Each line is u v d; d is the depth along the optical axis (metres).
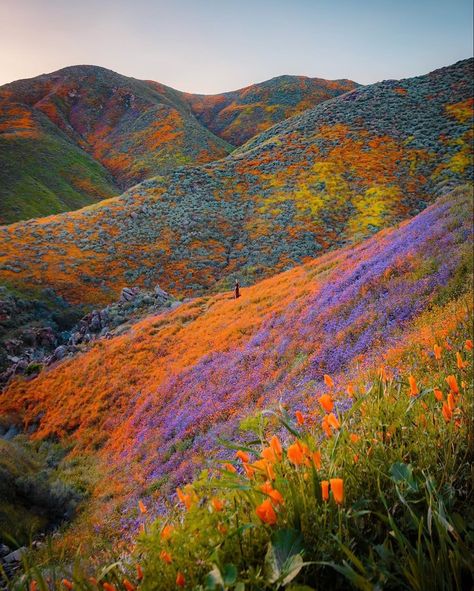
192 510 1.63
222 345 22.88
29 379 33.34
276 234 66.88
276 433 7.96
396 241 22.03
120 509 13.05
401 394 2.57
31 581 1.30
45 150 150.25
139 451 17.30
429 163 79.38
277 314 22.91
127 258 62.12
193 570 1.44
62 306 52.56
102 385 26.25
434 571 1.26
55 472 19.12
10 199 110.12
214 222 71.50
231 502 1.76
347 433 2.03
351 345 13.45
